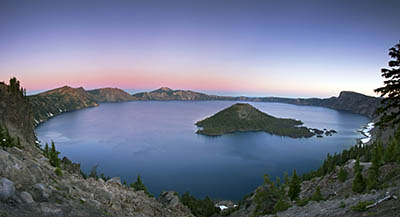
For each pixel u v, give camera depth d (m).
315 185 82.00
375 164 53.59
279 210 48.84
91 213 19.06
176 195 75.94
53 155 46.81
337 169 81.19
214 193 179.50
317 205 36.25
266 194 64.31
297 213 36.75
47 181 20.83
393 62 19.56
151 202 47.06
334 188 68.19
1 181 14.81
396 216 15.57
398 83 19.52
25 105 107.56
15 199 14.88
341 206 25.95
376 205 19.52
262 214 57.12
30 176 18.52
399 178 39.72
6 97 95.31
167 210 48.31
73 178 30.34
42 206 15.80
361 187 48.56
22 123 94.25
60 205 17.42
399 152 64.38
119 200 31.58
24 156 27.27
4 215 12.59
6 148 26.44
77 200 20.64
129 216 26.09
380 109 21.84
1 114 84.06
